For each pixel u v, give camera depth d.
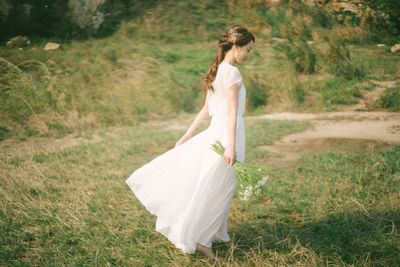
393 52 13.47
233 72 2.18
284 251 2.47
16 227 2.88
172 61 11.80
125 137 5.88
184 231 2.25
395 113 7.25
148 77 8.81
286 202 3.26
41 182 3.80
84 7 18.91
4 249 2.57
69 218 3.04
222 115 2.32
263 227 2.86
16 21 18.06
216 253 2.42
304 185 3.60
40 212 3.15
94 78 9.05
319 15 16.55
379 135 5.68
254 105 8.34
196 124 2.63
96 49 11.86
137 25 16.94
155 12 17.62
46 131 6.40
